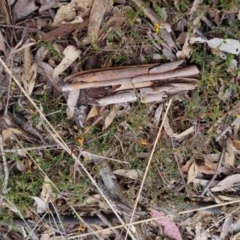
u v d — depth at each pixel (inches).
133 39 68.8
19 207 73.3
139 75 68.7
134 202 73.2
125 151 71.9
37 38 68.8
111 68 69.0
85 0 68.0
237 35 68.0
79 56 69.0
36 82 70.5
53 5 68.4
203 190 73.2
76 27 68.6
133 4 67.9
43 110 70.7
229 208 73.5
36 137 71.9
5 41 68.9
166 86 69.0
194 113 70.7
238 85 69.6
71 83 69.2
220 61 68.9
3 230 74.7
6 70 68.8
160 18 67.7
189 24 68.0
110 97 69.4
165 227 74.5
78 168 72.4
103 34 68.7
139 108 70.4
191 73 68.6
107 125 71.1
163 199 73.4
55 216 74.0
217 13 68.0
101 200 73.5
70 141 71.6
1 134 71.2
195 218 74.2
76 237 75.0
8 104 70.7
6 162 71.6
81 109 70.6
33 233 73.9
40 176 72.5
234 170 72.7
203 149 72.2
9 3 68.4
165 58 69.1
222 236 74.4
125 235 74.3
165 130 71.3
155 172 72.7
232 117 70.8
